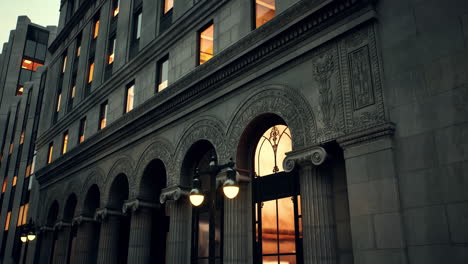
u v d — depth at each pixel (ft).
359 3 35.17
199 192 34.40
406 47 31.94
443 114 28.58
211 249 49.49
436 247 27.04
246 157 46.57
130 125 67.05
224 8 53.06
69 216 88.79
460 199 26.48
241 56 45.98
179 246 52.49
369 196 31.19
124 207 63.67
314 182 36.17
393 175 30.04
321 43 38.24
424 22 31.22
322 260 33.86
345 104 35.09
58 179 96.22
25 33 226.99
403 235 28.81
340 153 36.50
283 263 39.81
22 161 151.43
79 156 84.64
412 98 30.63
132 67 71.97
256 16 48.26
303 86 39.47
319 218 35.01
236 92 47.93
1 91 215.92
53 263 90.58
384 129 30.99
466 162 26.66
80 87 95.45
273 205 42.55
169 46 63.36
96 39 94.22
